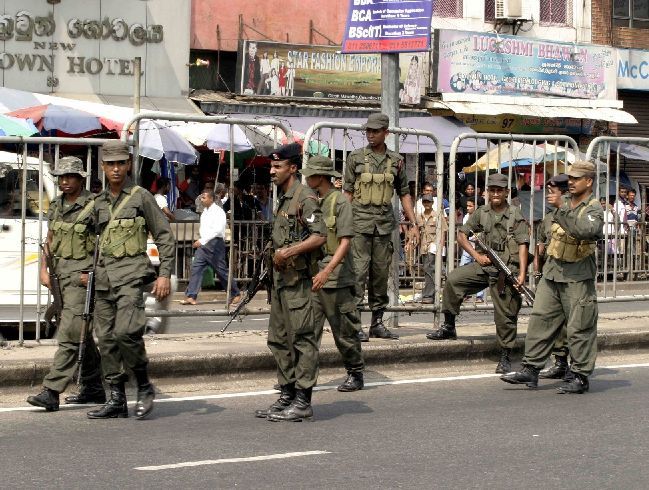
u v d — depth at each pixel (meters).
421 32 16.03
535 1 36.16
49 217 11.93
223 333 15.76
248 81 31.61
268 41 31.75
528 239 14.53
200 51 32.03
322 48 32.38
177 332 17.55
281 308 11.78
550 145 17.98
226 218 21.19
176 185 27.06
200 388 13.32
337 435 10.94
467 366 15.27
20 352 13.53
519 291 14.46
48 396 11.77
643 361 15.84
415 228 16.09
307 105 32.12
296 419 11.59
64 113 24.38
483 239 14.58
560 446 10.52
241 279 21.33
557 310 13.59
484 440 10.76
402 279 16.12
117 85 30.58
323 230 11.48
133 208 11.40
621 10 37.81
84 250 11.73
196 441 10.59
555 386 13.90
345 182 14.83
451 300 15.07
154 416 11.80
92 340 12.11
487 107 34.09
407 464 9.74
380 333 15.21
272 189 14.63
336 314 12.95
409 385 13.80
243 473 9.34
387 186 14.70
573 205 13.28
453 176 15.98
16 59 29.47
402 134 15.97
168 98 31.16
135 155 14.06
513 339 14.64
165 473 9.30
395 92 16.45
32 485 8.88
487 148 16.28
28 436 10.73
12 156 15.88
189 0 31.42
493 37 34.66
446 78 33.91
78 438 10.66
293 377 11.90
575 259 13.32
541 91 35.50
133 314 11.33
